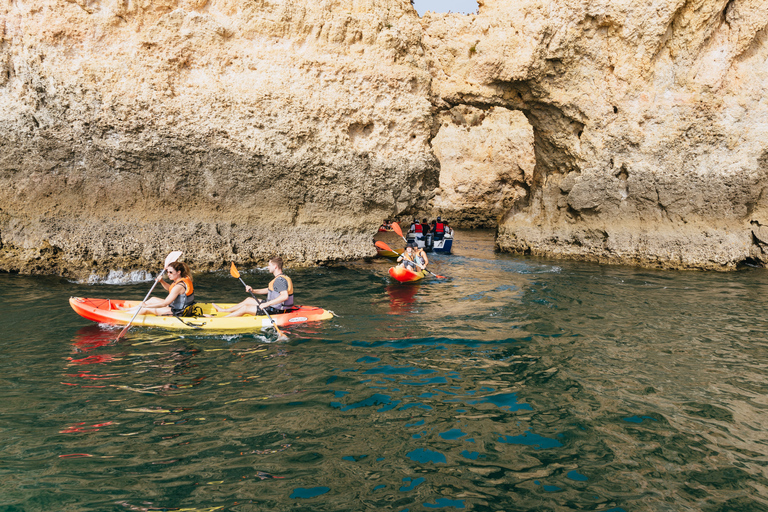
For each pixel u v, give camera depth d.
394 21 10.93
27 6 8.52
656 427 3.71
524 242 14.47
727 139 11.34
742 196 11.31
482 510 2.69
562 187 13.48
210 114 9.54
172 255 6.21
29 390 4.07
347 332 5.98
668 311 7.29
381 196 11.19
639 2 11.09
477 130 23.03
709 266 11.37
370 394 4.20
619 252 12.38
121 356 4.96
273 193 10.34
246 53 9.86
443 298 7.98
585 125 12.61
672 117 11.68
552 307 7.48
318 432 3.52
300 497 2.76
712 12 10.83
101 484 2.81
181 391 4.16
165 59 9.25
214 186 9.88
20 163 8.77
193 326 5.91
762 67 11.06
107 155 9.05
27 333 5.56
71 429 3.45
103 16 8.88
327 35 10.30
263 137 9.91
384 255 12.63
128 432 3.43
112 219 9.26
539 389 4.38
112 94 8.91
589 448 3.39
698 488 2.95
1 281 8.18
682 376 4.72
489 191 22.97
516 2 11.81
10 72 8.62
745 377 4.71
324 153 10.39
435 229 14.59
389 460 3.18
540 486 2.94
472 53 12.20
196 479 2.90
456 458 3.23
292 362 4.92
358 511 2.65
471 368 4.86
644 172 12.02
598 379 4.63
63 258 8.89
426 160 11.38
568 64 12.12
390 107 10.93
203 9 9.59
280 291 6.43
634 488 2.93
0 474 2.87
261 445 3.31
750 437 3.56
